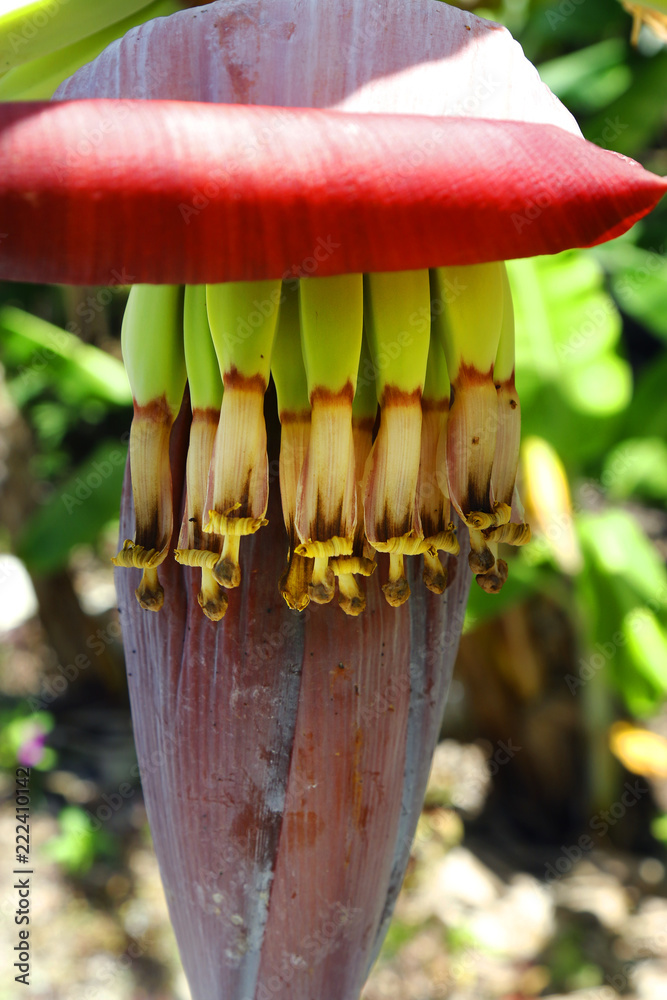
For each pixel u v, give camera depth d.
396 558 0.55
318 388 0.53
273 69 0.51
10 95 0.63
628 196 0.50
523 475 1.75
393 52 0.51
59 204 0.47
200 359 0.54
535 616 2.40
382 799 0.59
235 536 0.53
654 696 1.85
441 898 2.31
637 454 2.15
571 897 2.29
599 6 1.83
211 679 0.57
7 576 3.47
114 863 2.44
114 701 3.27
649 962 2.09
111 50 0.53
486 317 0.53
